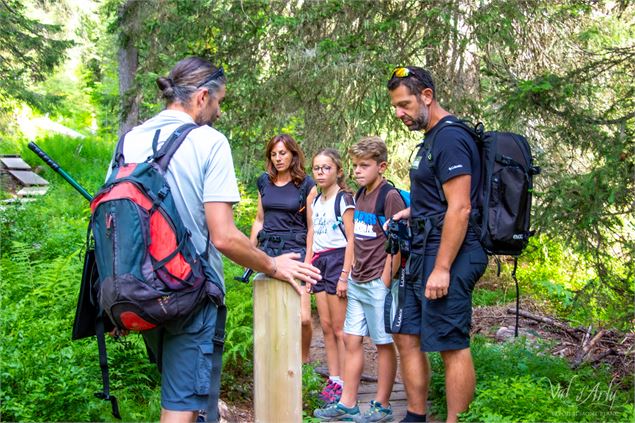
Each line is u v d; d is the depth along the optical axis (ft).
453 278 10.91
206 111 8.57
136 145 8.13
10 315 13.66
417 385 12.03
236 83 25.91
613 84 19.94
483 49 23.20
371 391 16.16
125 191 7.53
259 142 27.55
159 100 28.84
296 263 8.13
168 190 7.69
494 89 23.07
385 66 23.18
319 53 23.71
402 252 11.74
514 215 10.82
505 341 18.43
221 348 8.04
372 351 19.86
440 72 23.59
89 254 8.31
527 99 16.69
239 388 15.30
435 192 11.19
